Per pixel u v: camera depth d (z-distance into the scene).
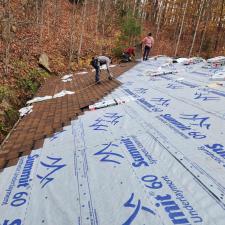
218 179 3.49
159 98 7.64
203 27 34.62
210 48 34.72
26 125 7.56
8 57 13.09
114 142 5.09
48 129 6.70
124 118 6.39
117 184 3.68
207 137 4.76
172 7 37.94
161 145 4.64
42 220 3.21
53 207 3.42
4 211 3.53
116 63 19.62
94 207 3.28
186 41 36.44
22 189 4.01
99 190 3.61
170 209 3.03
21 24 17.22
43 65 15.95
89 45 21.69
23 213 3.43
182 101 7.09
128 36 21.73
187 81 9.49
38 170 4.54
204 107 6.37
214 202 3.06
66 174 4.20
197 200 3.13
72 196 3.58
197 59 15.13
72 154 4.89
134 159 4.29
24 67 14.29
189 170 3.75
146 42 17.92
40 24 18.48
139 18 29.20
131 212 3.07
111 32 25.83
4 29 14.92
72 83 13.47
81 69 18.31
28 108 9.99
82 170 4.22
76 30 22.62
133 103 7.49
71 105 8.90
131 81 10.87
